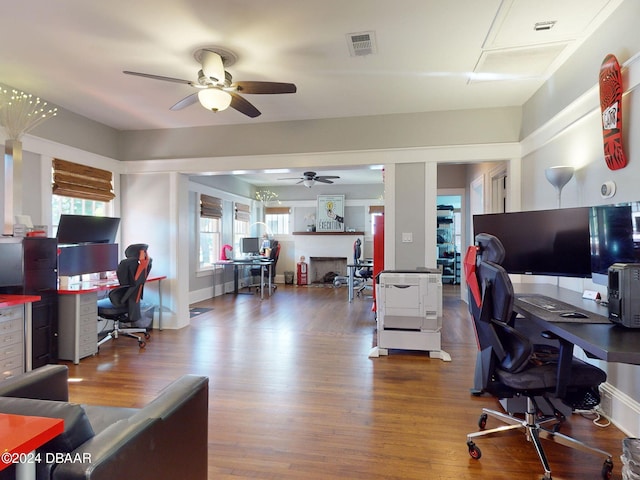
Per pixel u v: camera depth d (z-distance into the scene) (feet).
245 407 8.36
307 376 10.21
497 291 6.04
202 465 4.75
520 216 8.75
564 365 5.65
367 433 7.26
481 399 8.77
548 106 11.02
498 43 8.97
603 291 8.14
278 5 7.50
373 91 11.91
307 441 6.97
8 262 10.23
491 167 17.30
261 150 15.08
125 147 16.07
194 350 12.58
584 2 7.43
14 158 10.80
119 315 13.00
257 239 27.99
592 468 6.18
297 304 21.38
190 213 21.77
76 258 12.80
